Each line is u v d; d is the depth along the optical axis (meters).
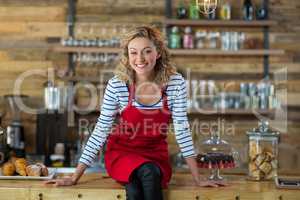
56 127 5.16
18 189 2.32
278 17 5.52
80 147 4.98
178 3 5.49
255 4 5.52
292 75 5.49
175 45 5.28
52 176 2.55
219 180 2.53
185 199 2.31
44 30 5.46
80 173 2.44
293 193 2.30
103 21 5.44
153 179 2.20
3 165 2.61
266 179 2.55
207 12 2.86
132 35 2.40
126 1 5.47
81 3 5.46
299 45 5.50
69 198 2.32
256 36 5.50
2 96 5.46
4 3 5.46
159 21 5.48
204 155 2.50
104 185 2.39
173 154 5.20
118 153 2.42
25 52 5.46
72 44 5.26
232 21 5.30
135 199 2.21
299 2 5.51
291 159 5.29
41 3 5.46
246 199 2.30
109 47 5.25
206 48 5.33
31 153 5.42
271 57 5.51
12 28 5.47
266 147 2.55
